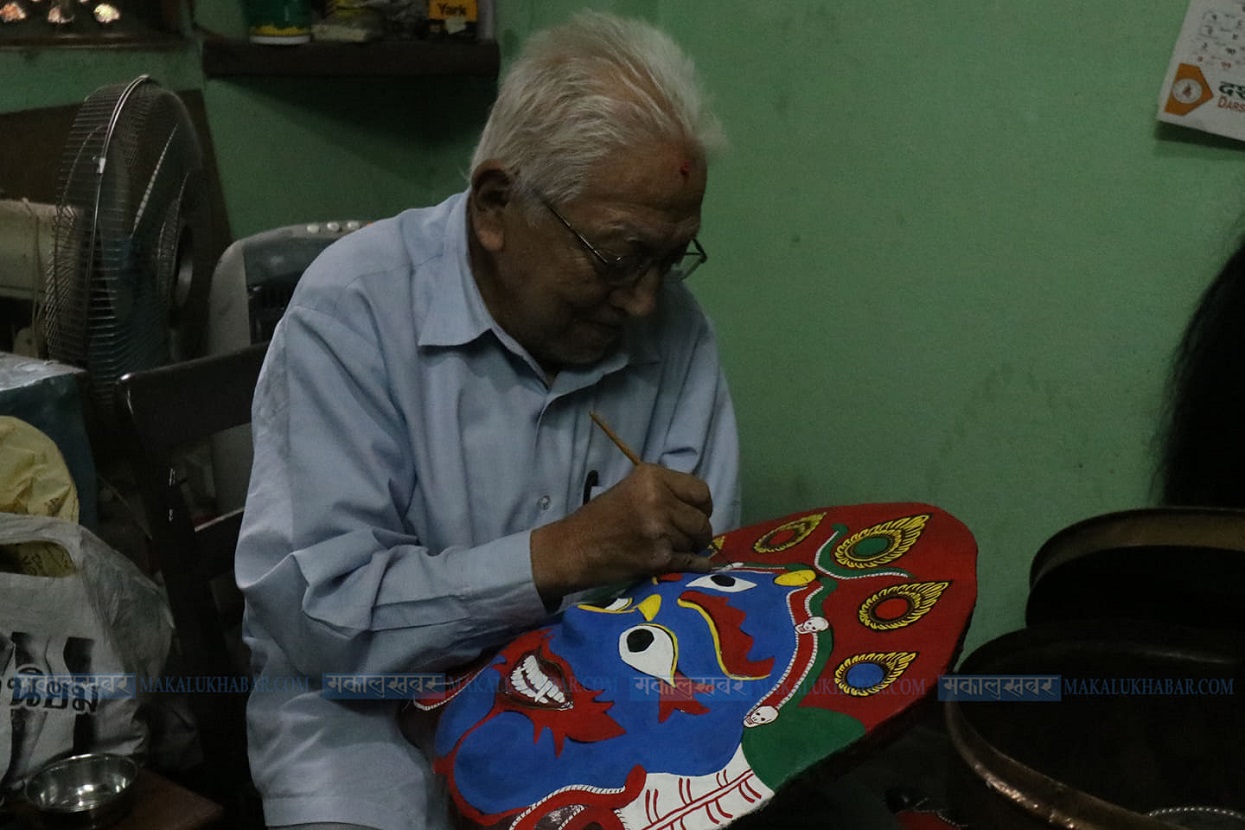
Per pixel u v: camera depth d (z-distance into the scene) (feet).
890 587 3.12
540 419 3.84
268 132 7.32
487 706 3.18
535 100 3.31
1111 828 2.61
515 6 7.32
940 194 5.76
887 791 5.31
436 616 3.37
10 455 4.32
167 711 4.93
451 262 3.76
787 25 6.14
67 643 4.29
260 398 3.70
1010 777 2.82
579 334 3.67
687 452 4.28
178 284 5.82
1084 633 3.70
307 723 3.56
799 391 6.64
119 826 3.93
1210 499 5.04
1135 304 5.20
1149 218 5.08
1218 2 4.63
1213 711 3.74
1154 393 5.21
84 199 4.90
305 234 6.06
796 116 6.24
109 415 5.23
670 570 3.44
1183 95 4.79
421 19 7.39
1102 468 5.47
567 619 3.24
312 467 3.50
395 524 3.65
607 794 2.72
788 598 3.16
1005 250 5.59
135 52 6.46
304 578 3.38
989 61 5.43
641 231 3.29
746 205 6.60
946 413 6.01
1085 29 5.09
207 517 6.66
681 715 2.83
